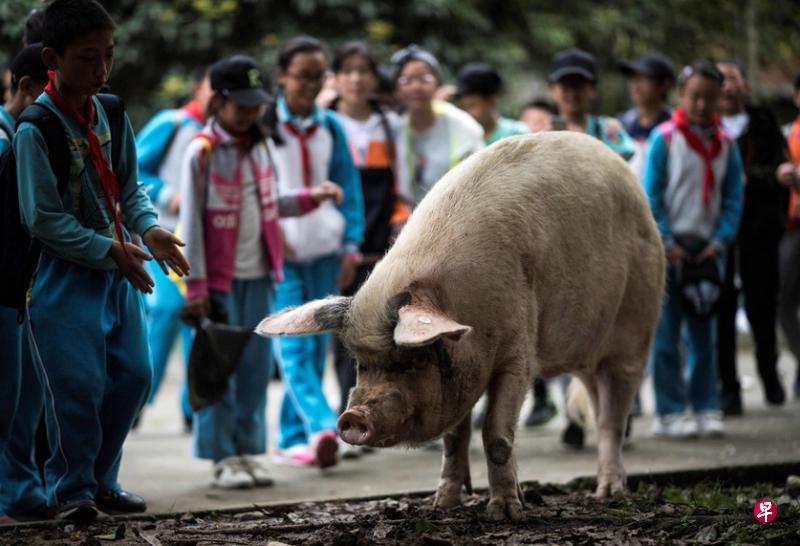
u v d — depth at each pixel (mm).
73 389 6129
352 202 9047
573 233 6316
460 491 6484
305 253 8680
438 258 5742
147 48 18453
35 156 5828
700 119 9562
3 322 6098
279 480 7867
